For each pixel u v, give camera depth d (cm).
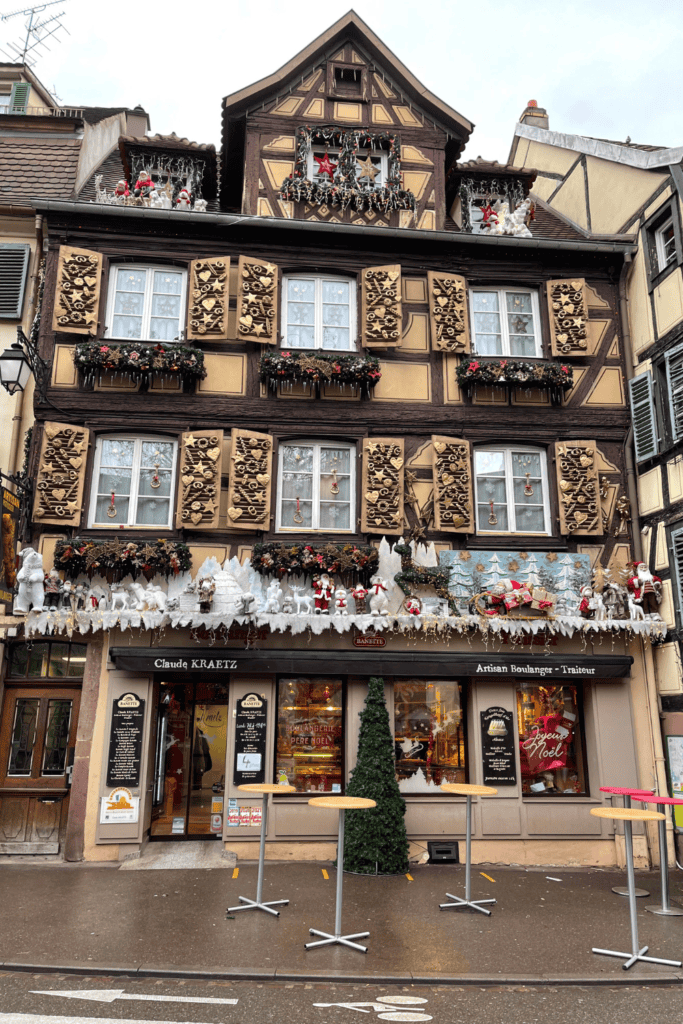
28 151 1302
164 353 1120
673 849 1069
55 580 1033
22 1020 500
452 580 1112
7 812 1036
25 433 1155
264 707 1059
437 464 1159
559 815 1071
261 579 1093
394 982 593
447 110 1332
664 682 1110
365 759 1002
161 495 1128
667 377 1151
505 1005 555
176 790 1088
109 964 608
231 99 1275
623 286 1292
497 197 1353
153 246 1201
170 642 1057
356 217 1276
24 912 757
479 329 1270
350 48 1348
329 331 1223
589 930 736
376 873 950
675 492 1116
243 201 1255
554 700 1138
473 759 1084
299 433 1162
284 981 592
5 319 1206
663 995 584
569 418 1224
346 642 1086
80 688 1070
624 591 1127
